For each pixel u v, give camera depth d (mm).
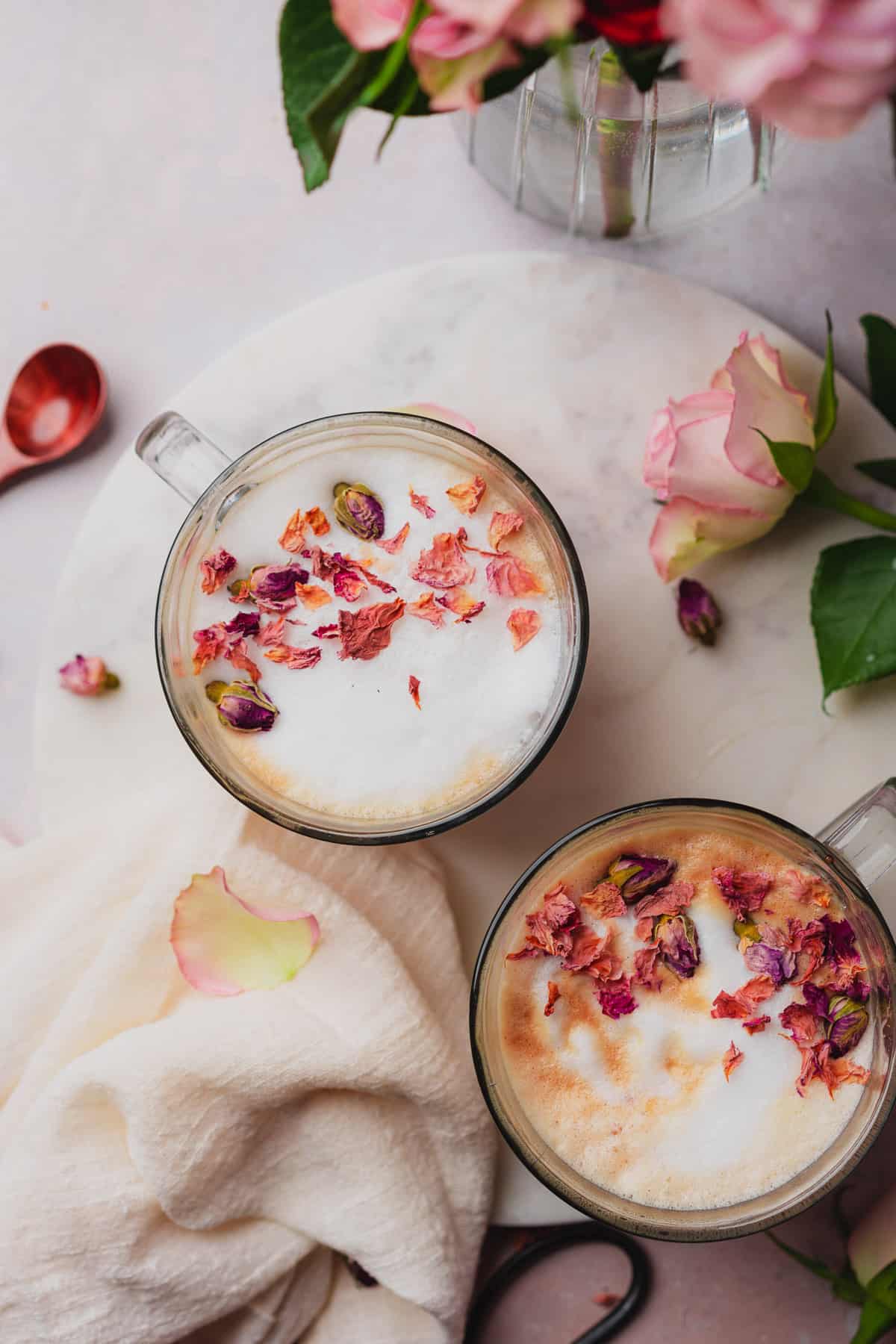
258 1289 457
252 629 444
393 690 442
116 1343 450
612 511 470
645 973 435
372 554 443
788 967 433
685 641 469
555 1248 485
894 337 427
